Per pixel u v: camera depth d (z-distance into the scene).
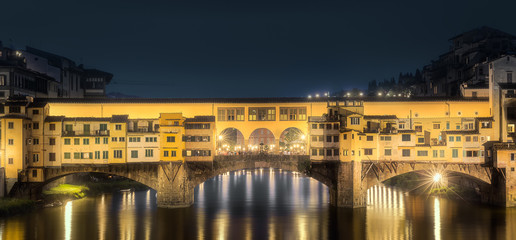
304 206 120.50
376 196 134.62
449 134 116.69
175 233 95.31
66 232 94.81
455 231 96.75
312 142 114.94
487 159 117.31
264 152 120.12
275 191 148.38
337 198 114.12
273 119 122.50
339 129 114.00
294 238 92.56
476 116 123.56
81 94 177.88
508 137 118.56
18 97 112.00
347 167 112.88
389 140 115.12
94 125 112.75
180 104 122.44
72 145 111.69
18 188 110.56
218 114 122.75
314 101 121.56
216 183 171.75
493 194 119.31
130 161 111.94
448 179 139.75
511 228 98.44
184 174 113.81
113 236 92.81
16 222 101.38
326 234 95.19
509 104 118.56
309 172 115.56
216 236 93.56
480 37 164.88
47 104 113.88
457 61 170.62
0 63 129.62
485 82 137.25
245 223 103.06
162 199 113.88
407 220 105.00
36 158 111.56
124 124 111.94
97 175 150.75
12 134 109.00
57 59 162.00
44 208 114.56
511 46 159.88
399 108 123.06
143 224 101.25
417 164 116.25
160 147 112.50
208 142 114.19
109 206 118.56
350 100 120.88
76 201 125.38
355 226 100.44
